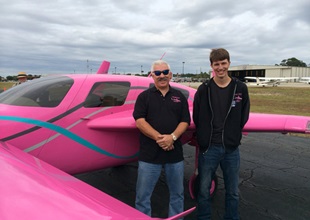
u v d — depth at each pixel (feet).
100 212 3.83
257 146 24.27
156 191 14.25
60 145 10.13
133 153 12.17
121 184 15.17
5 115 9.34
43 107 9.93
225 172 9.77
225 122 9.29
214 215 11.96
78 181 5.40
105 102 11.27
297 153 22.24
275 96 88.89
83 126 10.61
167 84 9.14
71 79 11.10
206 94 9.40
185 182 15.80
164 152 9.12
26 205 3.73
